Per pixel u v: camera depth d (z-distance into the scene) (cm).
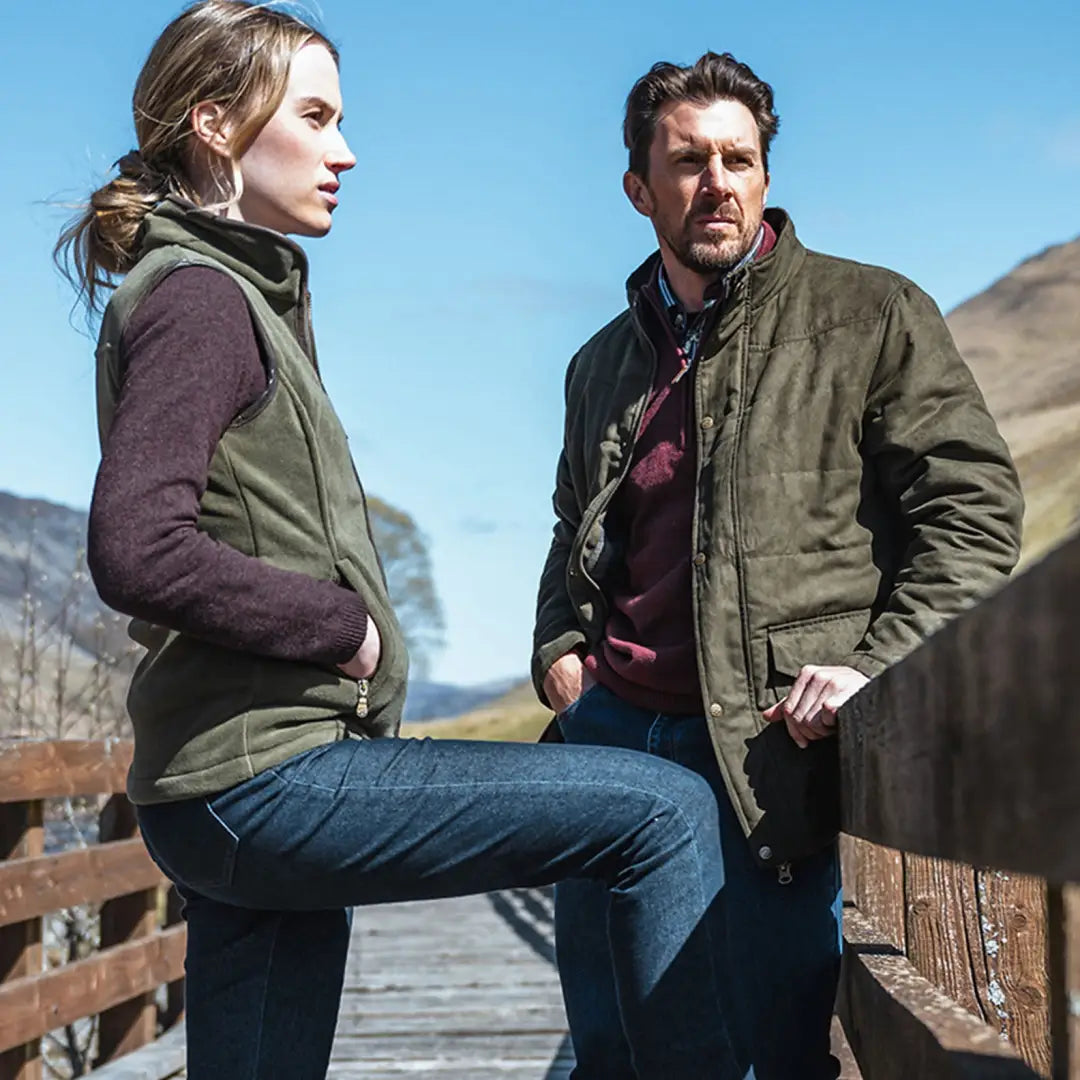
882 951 224
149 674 193
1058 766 85
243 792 188
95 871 496
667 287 269
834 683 222
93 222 214
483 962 792
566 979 270
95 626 933
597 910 265
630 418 268
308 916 216
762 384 247
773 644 239
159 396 181
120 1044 535
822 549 243
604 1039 262
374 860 187
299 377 197
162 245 199
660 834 185
